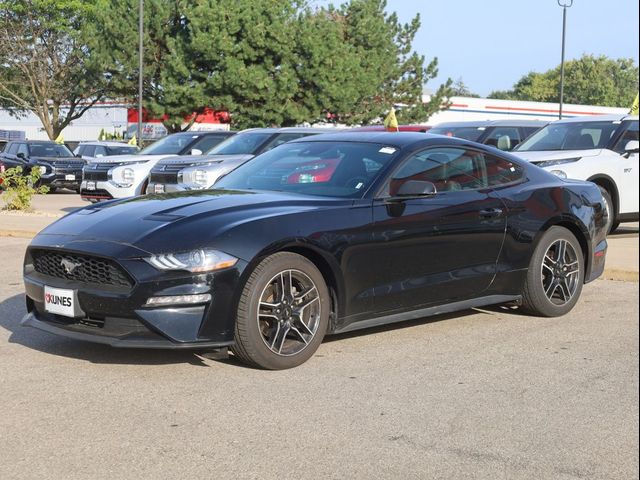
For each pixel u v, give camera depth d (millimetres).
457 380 4918
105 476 3451
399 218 5582
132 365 5109
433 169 5988
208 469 3533
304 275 5102
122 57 36938
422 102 42562
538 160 11336
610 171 11445
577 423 4188
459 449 3809
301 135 12531
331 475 3486
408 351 5578
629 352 5629
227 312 4797
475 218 6047
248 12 35156
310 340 5148
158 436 3922
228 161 11867
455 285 5965
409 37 42000
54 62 45375
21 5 43875
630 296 7664
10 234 11992
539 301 6566
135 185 13859
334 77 36312
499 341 5898
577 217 6785
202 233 4820
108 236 4918
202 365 5117
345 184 5680
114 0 37938
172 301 4680
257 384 4758
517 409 4395
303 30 35844
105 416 4195
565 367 5234
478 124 14430
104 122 54219
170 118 37500
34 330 6039
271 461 3631
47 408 4305
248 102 36688
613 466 3633
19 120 55469
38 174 15812
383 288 5523
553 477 3508
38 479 3416
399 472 3529
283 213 5125
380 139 6113
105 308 4773
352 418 4211
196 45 35000
